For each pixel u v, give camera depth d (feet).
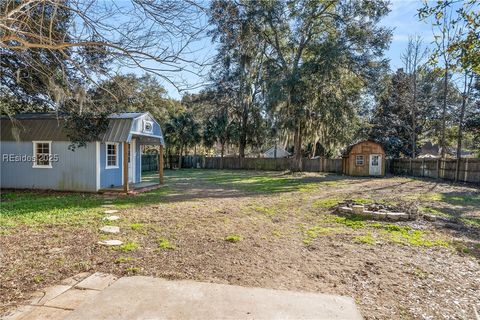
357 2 57.82
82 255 13.32
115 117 34.86
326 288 10.41
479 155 61.16
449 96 68.90
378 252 14.40
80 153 35.12
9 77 20.68
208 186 43.70
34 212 22.70
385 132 81.30
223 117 82.94
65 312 8.42
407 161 66.69
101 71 11.61
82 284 10.34
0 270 11.46
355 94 60.90
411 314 8.74
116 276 11.10
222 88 71.61
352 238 16.74
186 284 10.37
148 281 10.59
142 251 14.01
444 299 9.74
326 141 67.36
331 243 15.80
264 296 9.53
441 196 32.86
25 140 35.86
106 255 13.35
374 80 59.21
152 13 10.05
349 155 64.90
